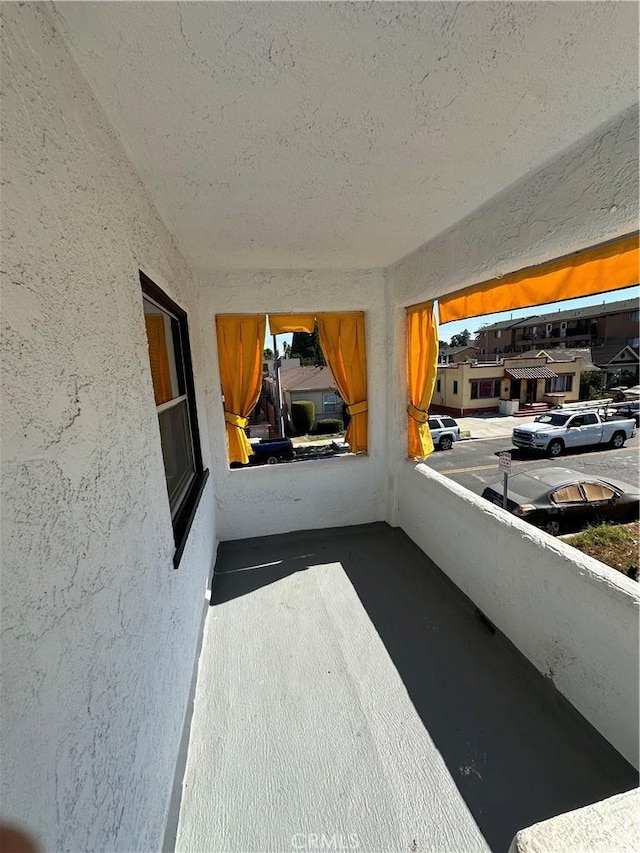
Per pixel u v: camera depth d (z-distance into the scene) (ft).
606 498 11.27
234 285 9.82
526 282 6.11
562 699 5.48
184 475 7.77
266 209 6.00
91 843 2.34
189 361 8.20
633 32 2.91
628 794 2.59
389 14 2.64
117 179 3.89
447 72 3.24
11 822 1.59
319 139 4.19
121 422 3.49
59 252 2.54
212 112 3.64
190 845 4.01
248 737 5.16
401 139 4.27
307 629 7.32
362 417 11.69
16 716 1.71
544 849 2.27
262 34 2.75
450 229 7.26
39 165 2.34
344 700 5.71
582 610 5.08
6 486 1.78
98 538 2.78
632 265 4.57
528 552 6.07
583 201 4.59
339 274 10.27
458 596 8.14
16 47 2.15
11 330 1.93
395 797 4.38
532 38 2.93
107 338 3.33
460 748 4.93
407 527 10.98
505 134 4.27
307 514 11.55
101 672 2.66
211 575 9.11
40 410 2.14
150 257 5.18
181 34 2.72
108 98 3.36
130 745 3.14
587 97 3.69
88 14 2.53
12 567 1.78
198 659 6.53
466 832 4.04
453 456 23.31
